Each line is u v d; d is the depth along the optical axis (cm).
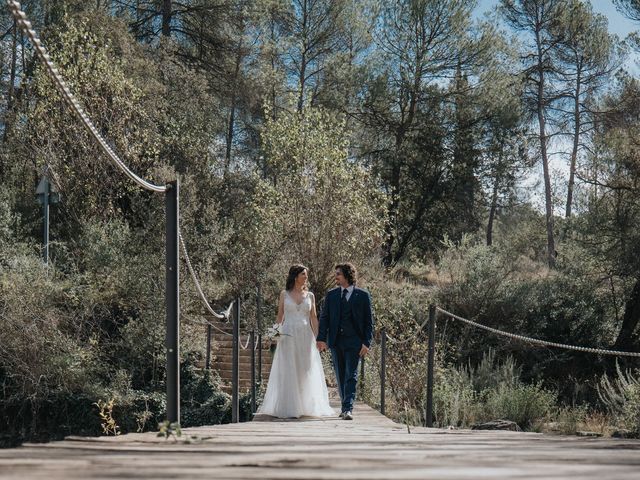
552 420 1543
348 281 909
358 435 505
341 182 2266
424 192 3584
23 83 2616
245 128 3722
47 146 2461
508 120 3559
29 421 1733
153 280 1991
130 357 1883
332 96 3719
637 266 2406
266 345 2116
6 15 3094
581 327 2438
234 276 2277
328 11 3838
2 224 2316
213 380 1844
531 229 4397
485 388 1725
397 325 2025
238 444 349
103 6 3159
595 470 208
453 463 226
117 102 2488
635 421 1323
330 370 1766
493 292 2370
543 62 4375
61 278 2186
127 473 190
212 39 3375
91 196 2405
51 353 1752
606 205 2505
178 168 2698
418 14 3416
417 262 3081
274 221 2286
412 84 3519
